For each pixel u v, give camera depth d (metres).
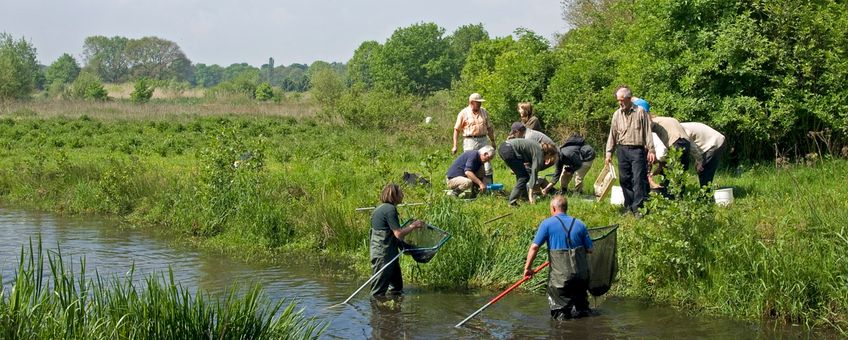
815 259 9.47
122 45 149.25
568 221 9.31
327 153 23.56
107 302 7.43
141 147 27.86
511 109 25.45
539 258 10.81
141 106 45.97
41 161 21.70
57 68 154.00
